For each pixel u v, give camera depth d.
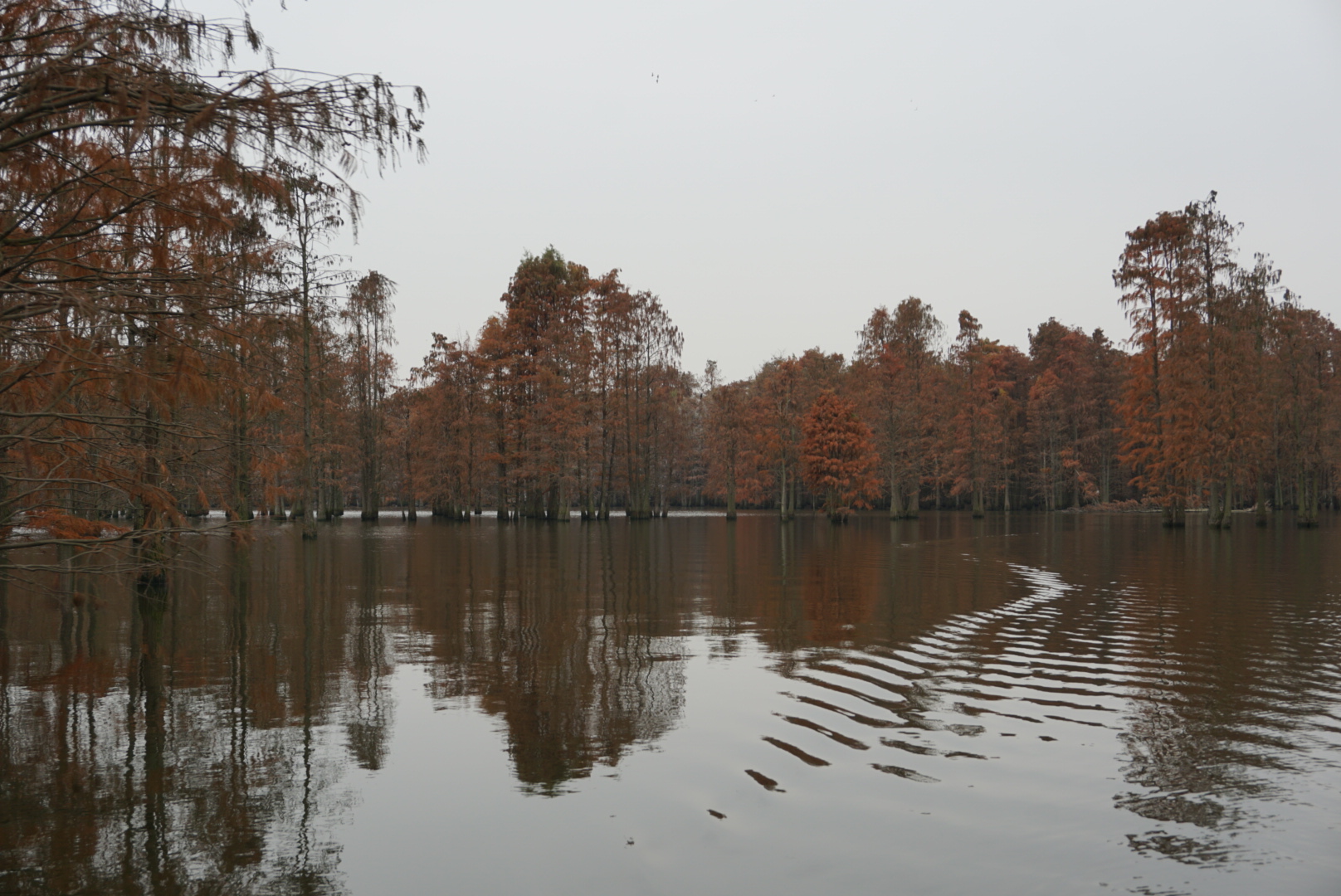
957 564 24.56
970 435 68.94
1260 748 7.12
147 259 6.37
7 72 5.18
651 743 7.30
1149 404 47.59
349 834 5.43
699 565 24.19
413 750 7.08
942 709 8.40
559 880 4.80
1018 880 4.80
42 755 6.97
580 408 60.59
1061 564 24.48
